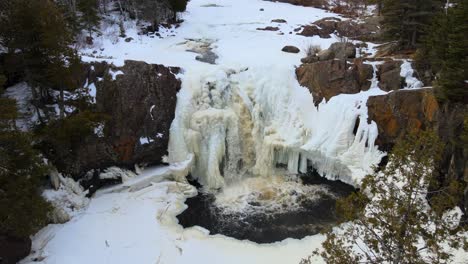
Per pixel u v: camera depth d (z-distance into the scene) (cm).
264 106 2481
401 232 905
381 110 2189
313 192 2217
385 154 2178
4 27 1830
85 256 1661
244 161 2419
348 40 3056
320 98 2472
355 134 2292
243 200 2155
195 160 2319
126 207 1994
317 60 2689
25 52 1898
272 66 2603
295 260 1673
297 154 2355
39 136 1883
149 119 2228
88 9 2862
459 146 1714
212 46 3014
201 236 1816
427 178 912
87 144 2066
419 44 2527
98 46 2833
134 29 3216
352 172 2191
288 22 3612
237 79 2534
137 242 1755
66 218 1875
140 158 2219
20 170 1562
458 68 1736
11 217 1460
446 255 867
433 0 2578
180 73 2475
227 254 1703
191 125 2314
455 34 1752
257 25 3512
